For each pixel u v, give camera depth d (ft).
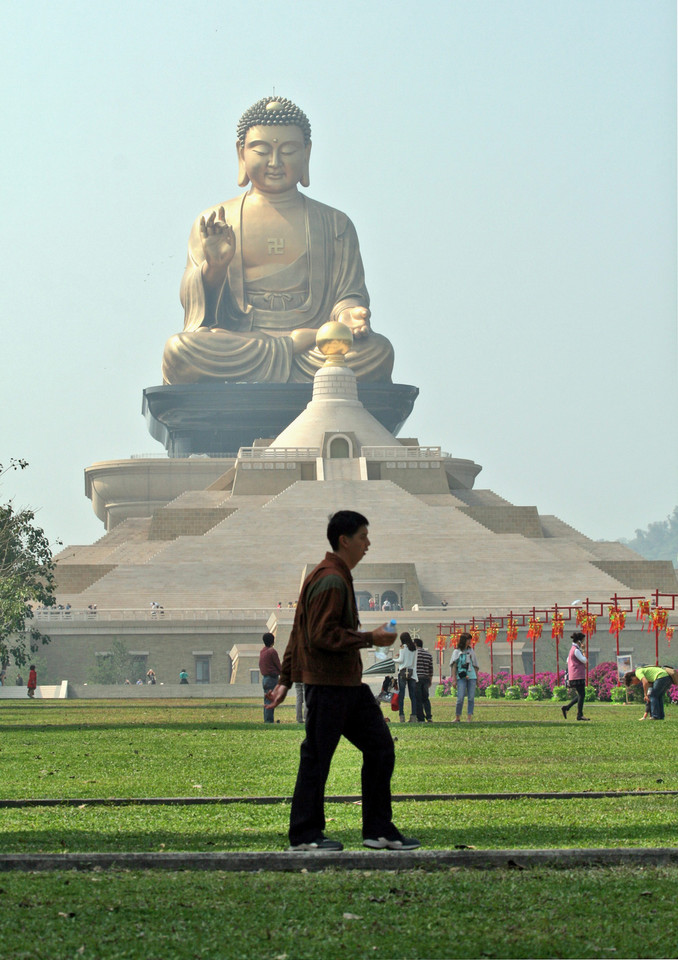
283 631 324.80
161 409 584.81
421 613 329.31
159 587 378.73
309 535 401.70
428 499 447.42
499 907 35.42
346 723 44.70
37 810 59.47
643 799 60.59
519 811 56.49
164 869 41.60
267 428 593.42
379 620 327.67
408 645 140.77
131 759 89.15
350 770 81.20
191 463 551.59
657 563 411.54
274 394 567.59
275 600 375.86
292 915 34.53
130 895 36.78
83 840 49.34
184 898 36.45
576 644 145.18
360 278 602.03
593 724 133.18
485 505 470.39
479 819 53.83
